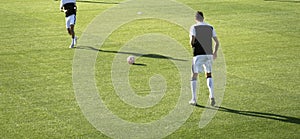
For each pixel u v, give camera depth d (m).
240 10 32.00
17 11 31.45
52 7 33.06
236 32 25.36
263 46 22.38
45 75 17.66
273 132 12.82
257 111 14.32
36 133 12.69
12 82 16.84
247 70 18.50
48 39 23.48
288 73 18.14
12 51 21.11
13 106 14.58
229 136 12.57
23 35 24.36
